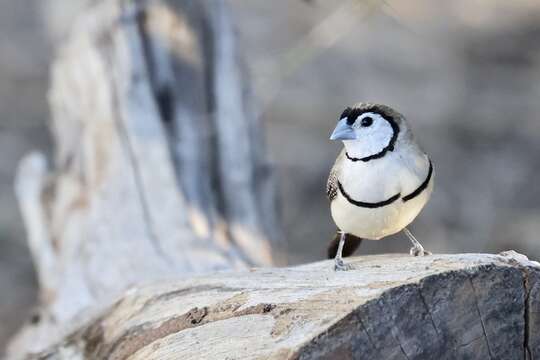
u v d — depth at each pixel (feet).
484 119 64.34
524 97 66.54
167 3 42.37
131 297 27.50
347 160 25.95
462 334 20.94
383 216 25.68
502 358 21.31
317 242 54.80
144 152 38.91
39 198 42.29
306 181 59.11
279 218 42.34
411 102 65.87
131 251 35.27
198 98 41.60
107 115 40.50
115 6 42.55
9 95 68.33
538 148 61.87
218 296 24.48
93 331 28.19
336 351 20.13
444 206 56.39
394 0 73.97
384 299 20.44
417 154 25.50
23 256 56.18
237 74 42.70
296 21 71.15
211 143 40.78
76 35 45.29
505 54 70.74
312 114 64.69
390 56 69.92
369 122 25.48
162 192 37.68
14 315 51.37
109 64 41.73
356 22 52.13
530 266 21.39
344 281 22.35
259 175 41.86
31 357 29.96
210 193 39.32
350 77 68.03
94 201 38.24
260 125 43.83
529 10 74.23
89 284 34.37
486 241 53.88
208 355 21.72
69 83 43.55
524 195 57.72
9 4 76.33
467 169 59.93
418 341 20.63
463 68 69.41
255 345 21.04
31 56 72.23
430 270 21.31
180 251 35.04
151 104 40.45
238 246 37.52
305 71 68.03
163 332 24.76
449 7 74.49
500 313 21.18
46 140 64.28
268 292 23.24
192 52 42.09
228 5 44.04
